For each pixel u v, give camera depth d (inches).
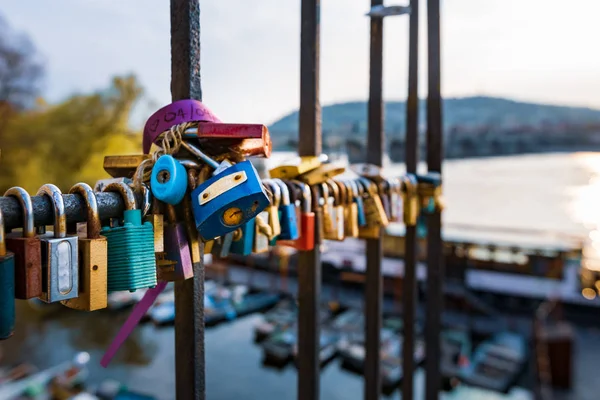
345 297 725.3
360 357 523.8
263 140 38.8
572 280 623.5
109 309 792.9
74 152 997.8
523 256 652.1
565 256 637.9
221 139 37.2
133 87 1059.3
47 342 670.5
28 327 732.7
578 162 6363.2
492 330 537.0
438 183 105.6
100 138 1030.4
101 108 1032.2
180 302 43.4
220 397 505.0
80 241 30.1
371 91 90.4
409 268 115.1
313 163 58.8
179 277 37.7
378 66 90.0
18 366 572.4
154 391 530.0
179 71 43.5
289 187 53.7
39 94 987.3
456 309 601.9
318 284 72.0
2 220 25.9
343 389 498.3
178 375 44.7
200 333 44.1
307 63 67.7
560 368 327.9
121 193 33.5
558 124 6353.3
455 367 461.1
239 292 783.7
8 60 942.4
